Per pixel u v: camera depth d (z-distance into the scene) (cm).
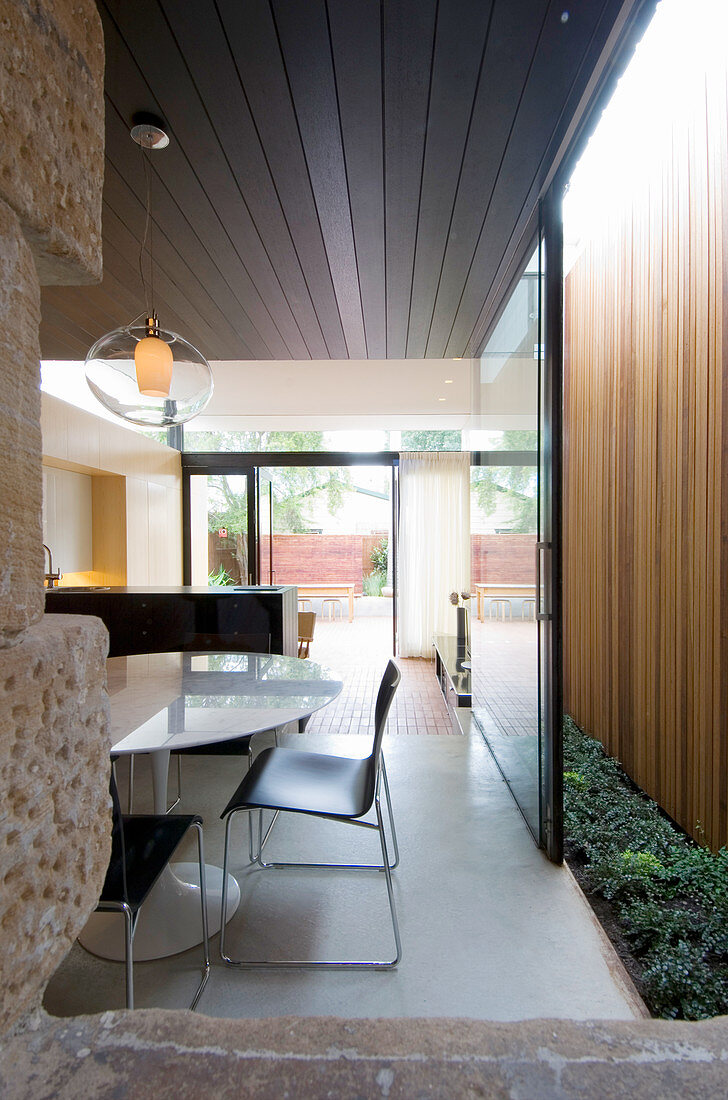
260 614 334
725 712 210
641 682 282
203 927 158
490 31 130
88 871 54
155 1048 45
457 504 629
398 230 217
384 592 936
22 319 46
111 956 158
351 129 162
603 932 170
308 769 191
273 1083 42
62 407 425
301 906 181
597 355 342
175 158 174
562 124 161
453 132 164
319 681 220
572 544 393
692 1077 43
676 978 145
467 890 190
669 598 253
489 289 269
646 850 218
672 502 250
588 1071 44
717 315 215
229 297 273
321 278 254
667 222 253
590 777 287
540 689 219
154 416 204
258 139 166
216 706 183
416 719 411
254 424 657
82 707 53
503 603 289
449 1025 48
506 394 277
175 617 336
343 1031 47
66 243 52
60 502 479
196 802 257
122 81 143
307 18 126
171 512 638
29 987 45
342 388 511
